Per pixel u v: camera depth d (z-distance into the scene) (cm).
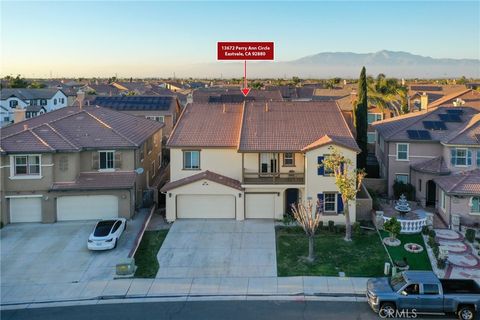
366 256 3005
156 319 2303
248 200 3722
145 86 14012
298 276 2755
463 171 3759
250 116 4059
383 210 3738
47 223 3625
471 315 2211
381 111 6234
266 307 2406
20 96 10019
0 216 3575
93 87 13612
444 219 3594
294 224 3572
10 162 3575
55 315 2366
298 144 3688
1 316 2359
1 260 3006
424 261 2914
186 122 4069
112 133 3875
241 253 3083
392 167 4172
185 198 3703
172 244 3238
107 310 2409
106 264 2952
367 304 2417
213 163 3784
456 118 4266
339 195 3538
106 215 3694
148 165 4378
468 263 2870
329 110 4153
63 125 3956
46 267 2916
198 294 2567
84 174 3744
